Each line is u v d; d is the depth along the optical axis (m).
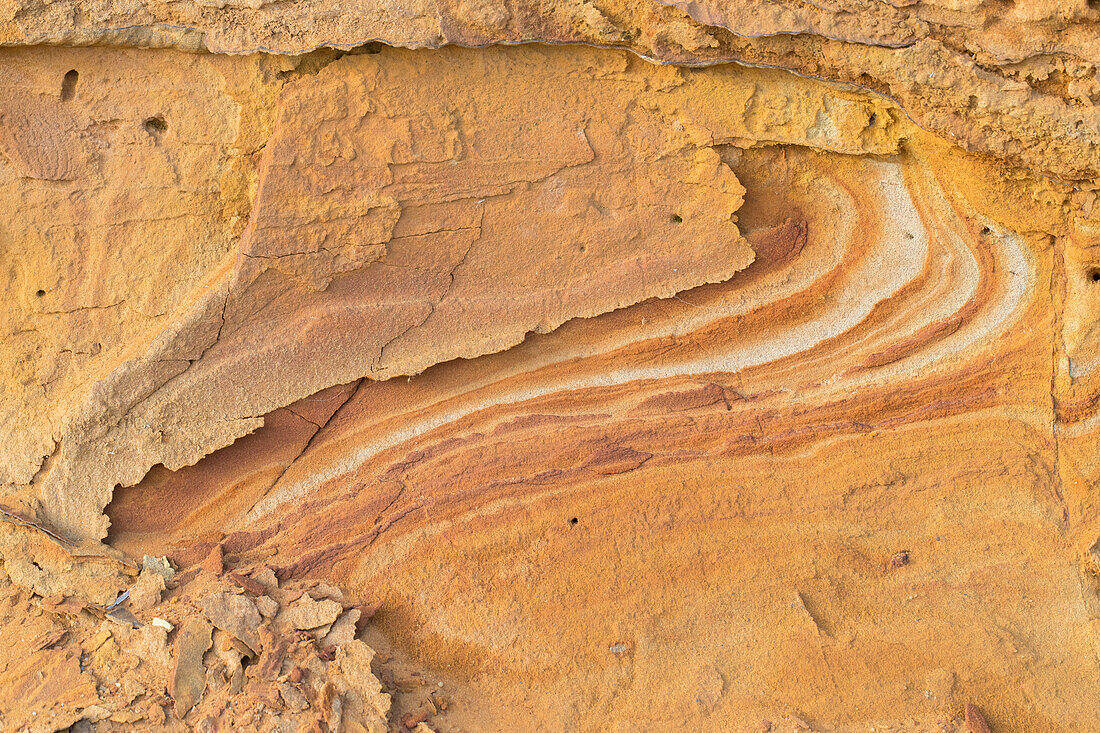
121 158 5.07
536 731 4.91
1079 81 4.59
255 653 4.83
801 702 5.00
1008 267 5.59
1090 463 5.58
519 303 5.50
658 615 5.24
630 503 5.48
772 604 5.27
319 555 5.37
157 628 4.88
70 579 5.10
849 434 5.61
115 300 5.23
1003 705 5.02
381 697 4.68
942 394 5.61
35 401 5.27
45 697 4.65
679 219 5.50
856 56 4.78
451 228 5.28
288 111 4.89
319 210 5.03
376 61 4.88
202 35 4.74
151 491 5.37
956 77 4.69
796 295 5.68
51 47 4.77
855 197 5.61
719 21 4.64
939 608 5.31
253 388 5.34
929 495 5.57
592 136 5.24
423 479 5.52
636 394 5.65
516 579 5.30
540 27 4.75
